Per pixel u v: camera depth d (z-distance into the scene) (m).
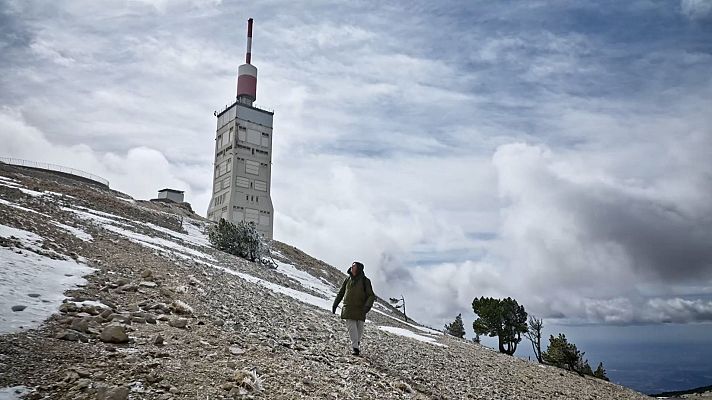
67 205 34.09
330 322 15.70
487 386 12.80
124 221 35.75
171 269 15.16
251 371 6.55
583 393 16.89
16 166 62.50
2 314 6.73
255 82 112.88
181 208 78.81
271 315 12.79
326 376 7.80
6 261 9.53
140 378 5.48
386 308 46.25
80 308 7.89
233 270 26.98
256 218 102.50
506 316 42.59
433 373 12.26
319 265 65.00
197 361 6.59
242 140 104.12
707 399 41.06
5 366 5.12
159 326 8.12
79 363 5.63
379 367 10.48
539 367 22.75
